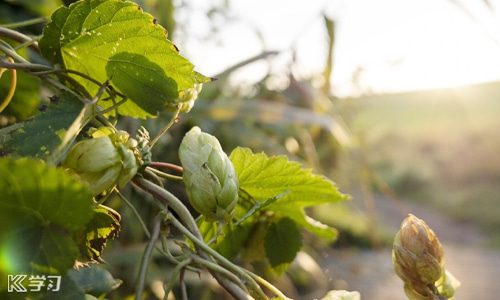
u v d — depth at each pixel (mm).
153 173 273
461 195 7199
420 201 7402
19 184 200
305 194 344
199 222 336
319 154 1387
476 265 3820
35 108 378
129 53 277
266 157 326
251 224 356
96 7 266
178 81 279
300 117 1025
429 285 278
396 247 282
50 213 207
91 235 272
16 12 615
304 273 1072
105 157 236
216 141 271
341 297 268
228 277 259
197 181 263
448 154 7691
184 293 263
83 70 290
